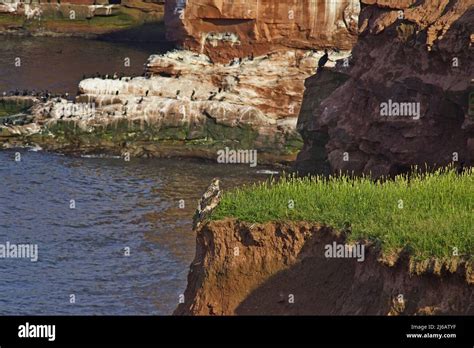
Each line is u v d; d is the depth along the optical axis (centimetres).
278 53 12369
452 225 5462
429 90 8112
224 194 6141
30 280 7981
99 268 8262
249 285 5778
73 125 11862
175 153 11681
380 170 8388
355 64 8812
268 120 11931
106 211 9625
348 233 5603
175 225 9275
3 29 18238
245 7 12350
